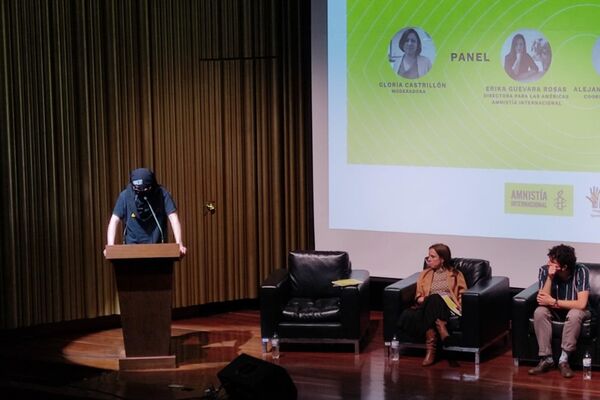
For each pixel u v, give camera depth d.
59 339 8.70
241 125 9.27
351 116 9.03
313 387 7.32
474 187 8.67
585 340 7.48
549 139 8.37
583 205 8.32
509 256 8.62
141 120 8.95
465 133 8.66
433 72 8.71
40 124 8.55
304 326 8.05
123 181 8.93
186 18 9.02
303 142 9.31
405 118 8.85
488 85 8.53
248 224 9.38
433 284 8.04
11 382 7.23
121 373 7.68
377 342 8.46
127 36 8.83
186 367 7.81
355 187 9.09
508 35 8.41
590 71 8.16
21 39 8.41
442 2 8.62
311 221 9.42
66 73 8.61
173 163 9.10
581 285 7.52
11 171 8.46
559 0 8.20
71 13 8.59
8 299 8.56
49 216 8.68
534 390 7.18
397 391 7.21
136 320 7.72
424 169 8.83
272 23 9.16
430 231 8.87
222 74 9.17
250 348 8.33
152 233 7.96
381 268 9.08
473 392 7.16
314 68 9.10
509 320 8.46
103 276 8.96
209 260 9.35
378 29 8.86
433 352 7.82
